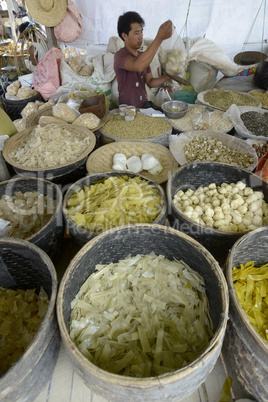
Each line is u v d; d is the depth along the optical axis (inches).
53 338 39.0
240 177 68.9
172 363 40.6
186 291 49.6
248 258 56.1
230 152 81.8
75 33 136.6
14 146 80.9
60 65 124.4
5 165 79.7
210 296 46.7
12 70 164.9
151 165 78.2
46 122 89.3
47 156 73.9
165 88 126.1
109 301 48.6
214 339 34.2
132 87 108.8
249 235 48.5
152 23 143.8
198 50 121.7
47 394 43.0
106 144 86.0
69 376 45.0
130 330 44.9
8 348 46.4
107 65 125.3
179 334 44.5
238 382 44.1
